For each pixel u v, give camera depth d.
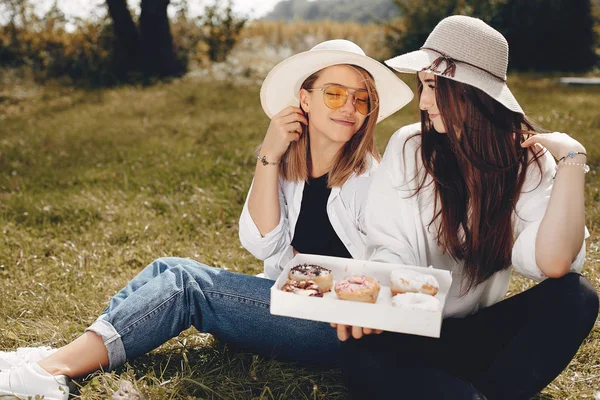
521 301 2.19
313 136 2.63
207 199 5.04
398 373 2.05
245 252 4.09
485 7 16.84
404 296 2.06
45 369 2.35
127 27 14.16
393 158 2.48
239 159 6.32
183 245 4.26
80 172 6.21
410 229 2.44
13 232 4.50
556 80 13.48
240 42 17.50
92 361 2.41
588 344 2.72
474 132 2.24
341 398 2.44
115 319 2.42
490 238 2.29
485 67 2.22
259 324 2.50
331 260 2.35
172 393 2.38
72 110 10.24
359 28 19.28
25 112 10.42
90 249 4.16
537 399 2.40
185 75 14.53
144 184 5.68
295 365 2.64
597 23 17.20
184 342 2.78
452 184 2.32
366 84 2.53
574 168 2.15
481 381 2.05
